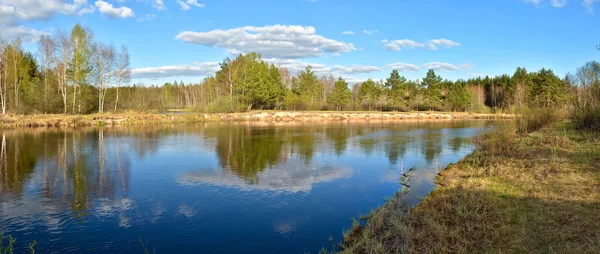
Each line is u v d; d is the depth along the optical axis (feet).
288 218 30.19
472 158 49.42
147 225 28.71
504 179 33.94
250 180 43.55
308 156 61.21
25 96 131.75
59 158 57.72
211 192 38.17
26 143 74.02
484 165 42.91
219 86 202.80
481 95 271.08
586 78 62.75
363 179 44.11
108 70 144.56
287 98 205.67
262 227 28.22
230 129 112.78
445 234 21.45
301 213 31.42
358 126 130.00
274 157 60.13
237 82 179.83
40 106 130.62
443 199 29.37
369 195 36.94
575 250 17.97
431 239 21.27
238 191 38.55
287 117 170.09
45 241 25.49
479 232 21.36
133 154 62.49
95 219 29.99
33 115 121.19
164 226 28.48
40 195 36.81
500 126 57.26
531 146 50.26
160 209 32.60
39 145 71.46
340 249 23.88
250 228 28.02
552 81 199.21
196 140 82.64
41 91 132.57
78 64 135.23
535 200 26.17
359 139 86.38
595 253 17.30
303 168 50.96
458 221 23.49
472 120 176.45
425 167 50.19
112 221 29.58
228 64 188.65
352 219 29.37
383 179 44.09
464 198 28.27
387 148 70.79
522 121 68.03
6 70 127.13
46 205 33.55
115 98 168.04
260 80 179.22
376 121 163.84
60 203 34.22
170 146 72.49
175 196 36.65
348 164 54.08
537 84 210.18
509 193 28.63
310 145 74.95
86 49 137.69
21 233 26.84
